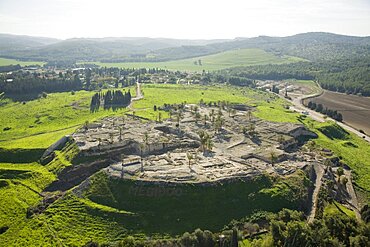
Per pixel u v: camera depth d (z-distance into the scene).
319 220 164.38
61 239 165.50
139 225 172.25
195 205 182.25
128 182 193.75
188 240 153.50
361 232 156.38
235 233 153.50
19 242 166.25
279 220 168.38
